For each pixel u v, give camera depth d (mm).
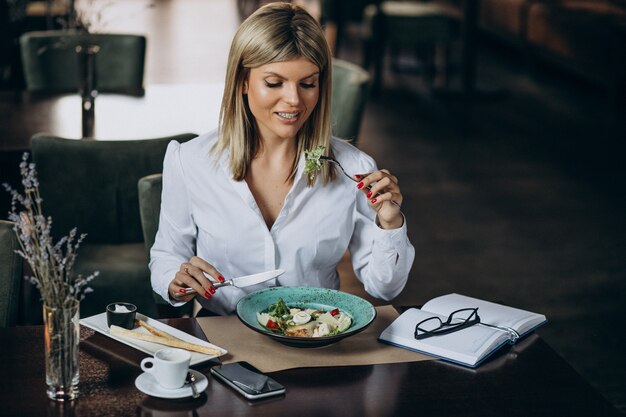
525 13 8391
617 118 7008
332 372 1788
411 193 5250
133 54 4414
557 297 3947
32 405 1628
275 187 2215
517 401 1692
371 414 1634
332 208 2219
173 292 2084
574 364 3354
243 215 2189
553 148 6223
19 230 2105
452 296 2143
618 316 3771
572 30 7539
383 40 7492
